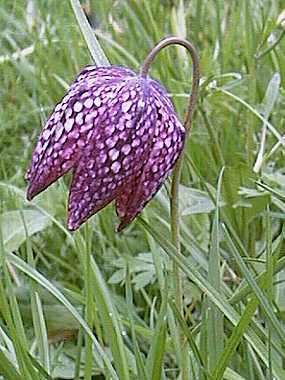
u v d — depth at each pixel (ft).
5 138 0.99
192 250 0.62
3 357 0.48
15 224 0.71
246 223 0.70
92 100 0.44
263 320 0.62
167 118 0.44
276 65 0.95
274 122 0.87
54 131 0.44
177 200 0.47
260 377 0.54
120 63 0.99
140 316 0.72
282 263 0.50
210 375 0.48
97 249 0.78
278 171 0.78
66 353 0.63
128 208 0.45
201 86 0.78
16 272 0.74
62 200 0.78
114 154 0.43
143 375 0.48
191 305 0.66
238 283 0.67
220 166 0.81
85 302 0.55
